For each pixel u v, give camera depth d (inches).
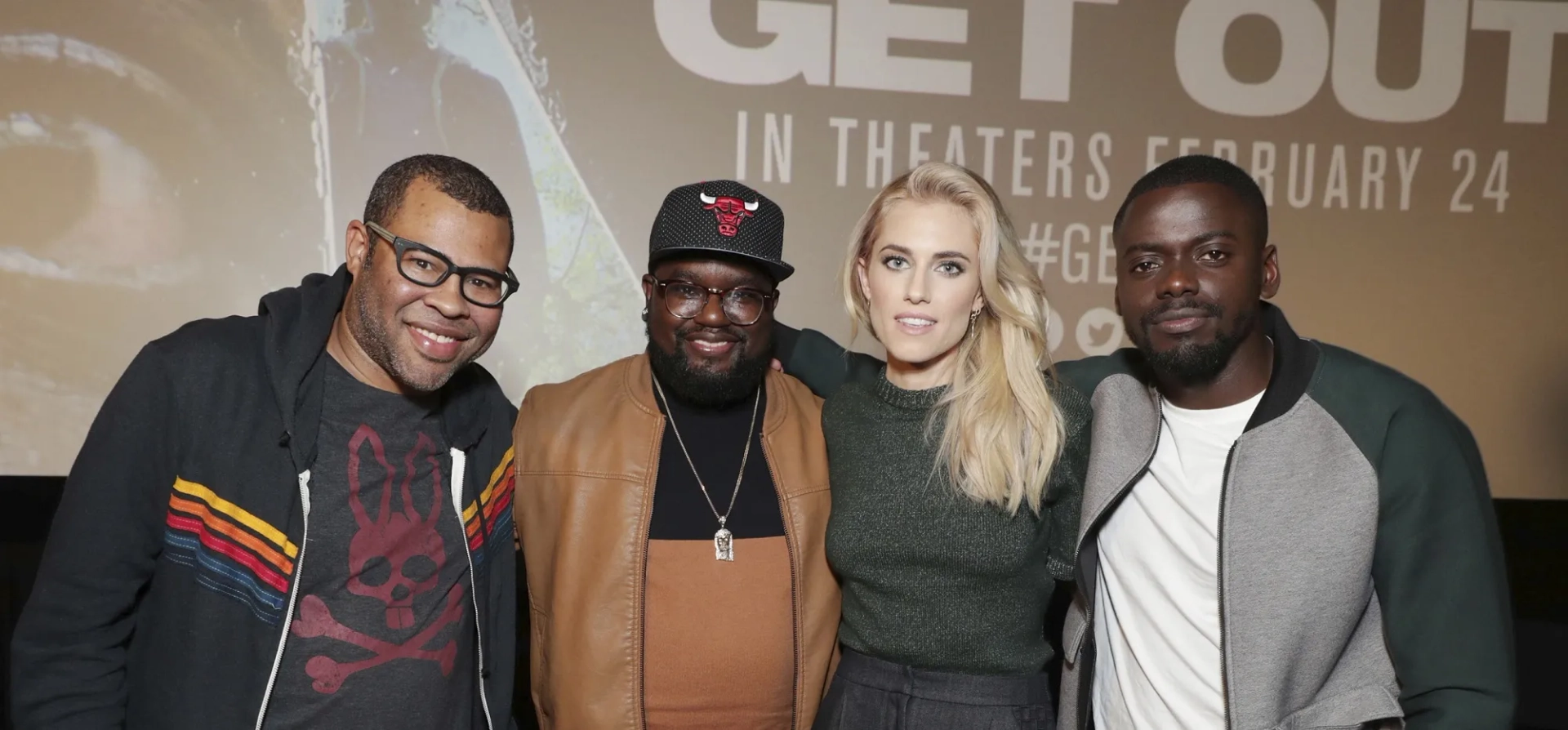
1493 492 124.7
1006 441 59.2
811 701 66.4
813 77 114.3
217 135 106.1
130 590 51.4
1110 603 60.9
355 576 54.4
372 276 53.8
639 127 112.3
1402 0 121.0
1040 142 118.0
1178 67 119.3
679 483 67.7
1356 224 122.0
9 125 102.5
